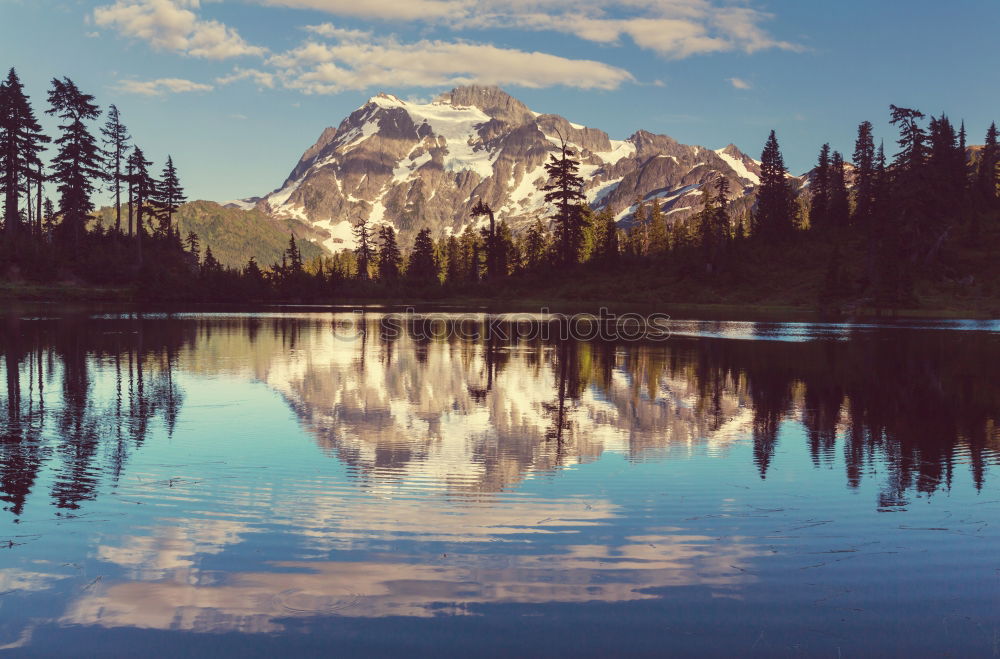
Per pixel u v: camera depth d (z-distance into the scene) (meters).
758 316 73.88
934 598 7.83
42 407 18.72
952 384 24.69
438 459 13.83
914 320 67.75
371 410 19.17
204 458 13.62
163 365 27.61
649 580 8.25
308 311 76.44
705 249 113.38
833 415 18.94
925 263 100.38
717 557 8.95
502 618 7.29
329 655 6.55
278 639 6.82
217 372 26.02
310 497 11.22
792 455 14.38
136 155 99.31
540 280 112.38
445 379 25.27
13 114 83.81
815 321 65.12
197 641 6.79
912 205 98.56
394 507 10.80
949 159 124.88
